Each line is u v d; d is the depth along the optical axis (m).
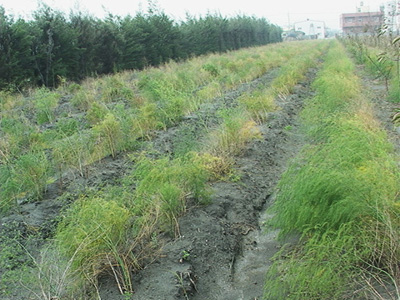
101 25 21.73
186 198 5.01
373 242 3.40
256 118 9.05
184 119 9.46
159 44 26.12
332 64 15.10
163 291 3.55
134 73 21.64
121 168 6.60
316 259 3.22
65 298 3.37
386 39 17.88
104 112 9.66
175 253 4.05
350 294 3.15
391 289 3.20
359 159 4.33
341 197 3.69
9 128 8.91
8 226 4.61
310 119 7.99
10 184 5.18
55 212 5.19
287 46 40.59
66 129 8.07
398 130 7.41
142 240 4.07
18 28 16.70
